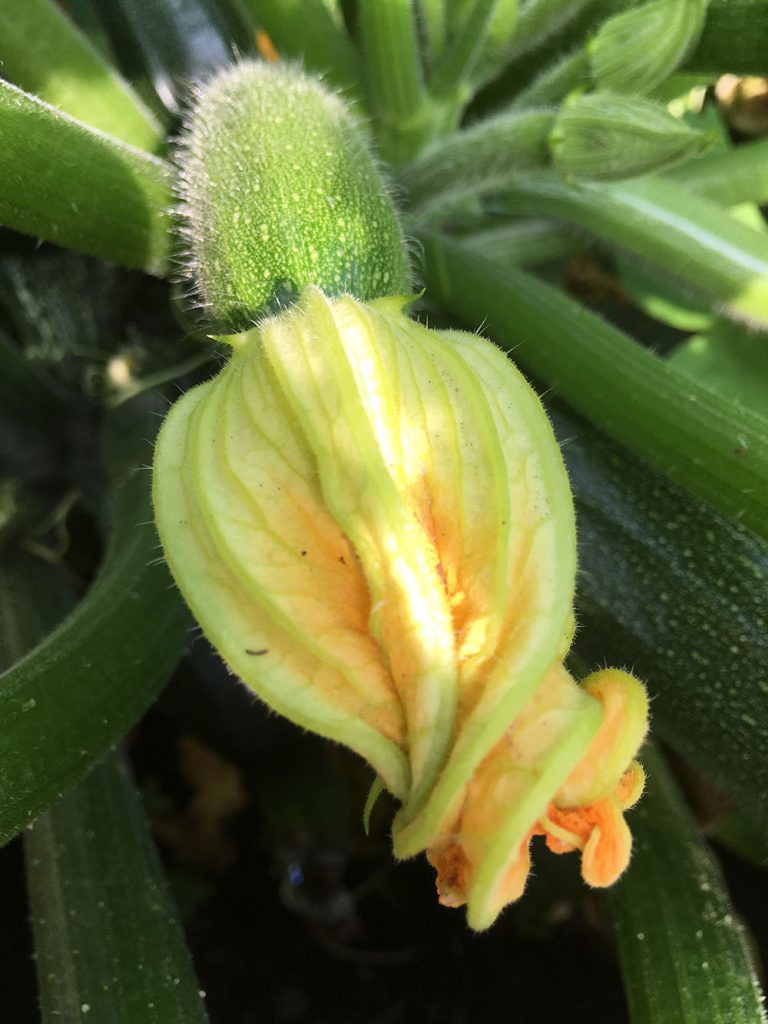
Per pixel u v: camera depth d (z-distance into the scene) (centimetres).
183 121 19
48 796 15
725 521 17
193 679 22
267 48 22
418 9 20
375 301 13
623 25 17
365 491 11
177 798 25
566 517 11
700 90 23
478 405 11
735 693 16
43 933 16
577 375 17
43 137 16
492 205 21
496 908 10
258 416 12
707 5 18
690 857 17
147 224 17
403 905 25
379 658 11
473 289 19
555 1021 23
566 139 17
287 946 24
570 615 11
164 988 16
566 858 22
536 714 10
